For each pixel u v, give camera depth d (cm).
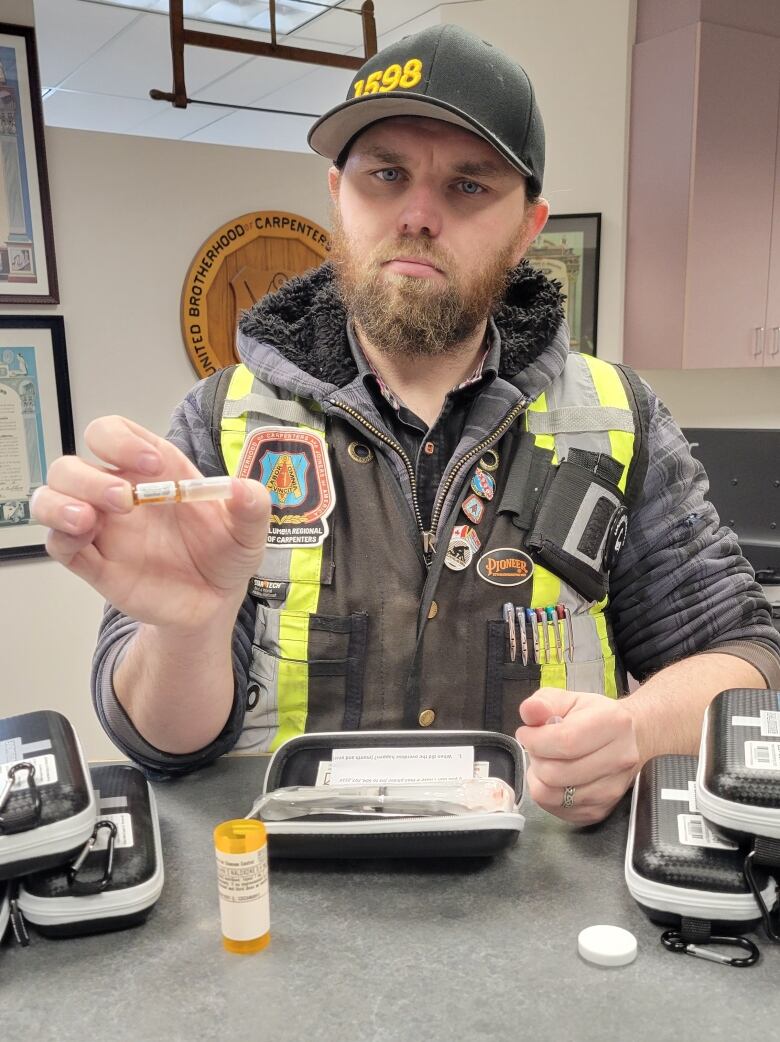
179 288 266
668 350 300
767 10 288
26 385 244
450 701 103
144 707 81
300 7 354
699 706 89
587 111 299
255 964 57
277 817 69
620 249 304
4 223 235
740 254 299
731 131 288
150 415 267
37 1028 51
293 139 557
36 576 254
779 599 206
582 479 109
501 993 54
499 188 99
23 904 59
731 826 60
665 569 113
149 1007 53
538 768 73
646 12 292
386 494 105
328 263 118
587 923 62
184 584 71
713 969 56
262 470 105
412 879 67
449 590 104
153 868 62
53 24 362
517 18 302
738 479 215
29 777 61
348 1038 50
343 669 102
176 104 241
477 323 107
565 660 105
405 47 99
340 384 108
